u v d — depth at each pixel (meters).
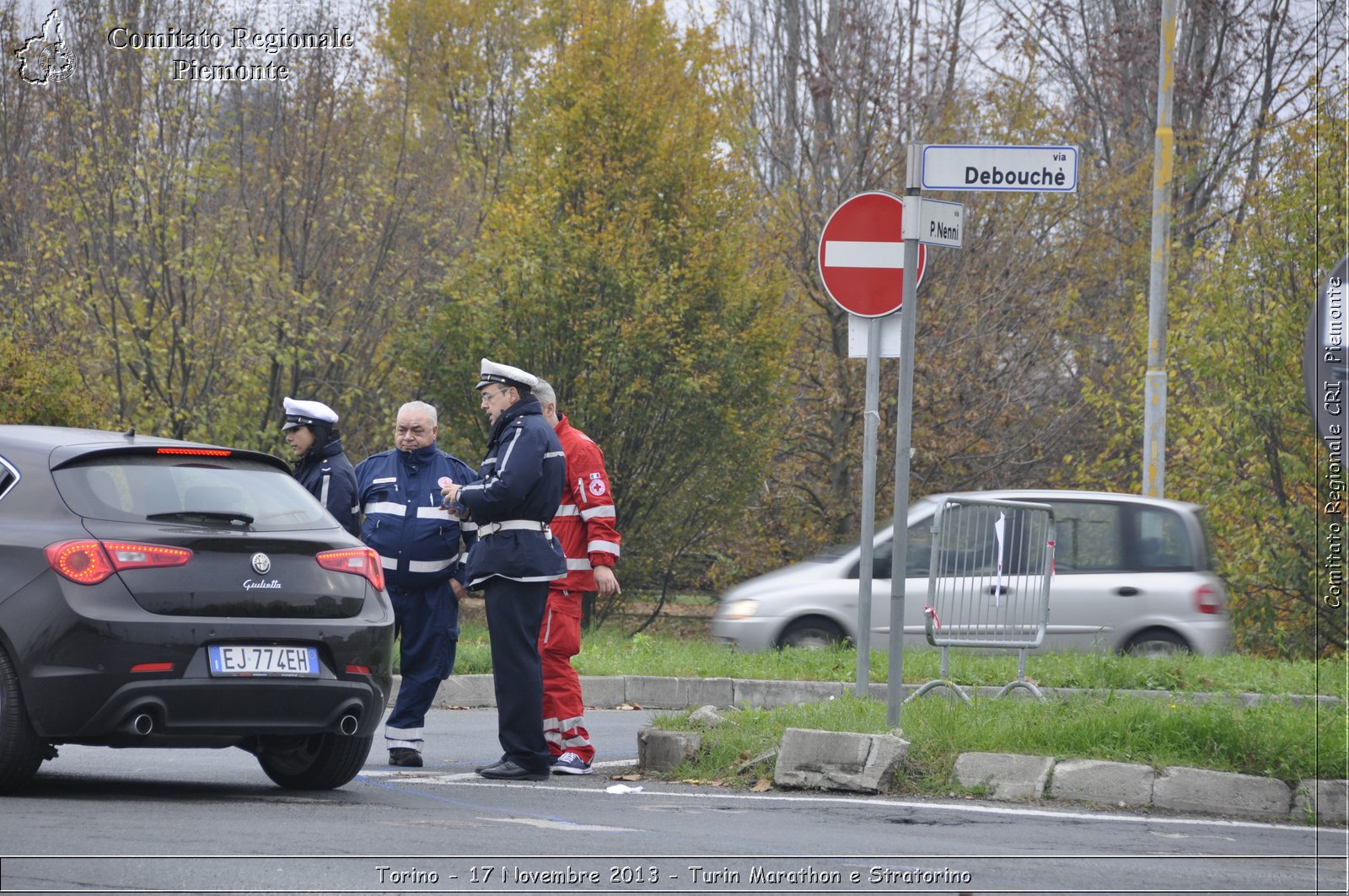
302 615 28.27
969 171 31.62
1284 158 85.75
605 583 34.00
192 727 26.91
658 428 93.06
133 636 26.34
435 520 36.16
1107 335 116.69
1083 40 130.00
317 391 94.62
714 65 98.19
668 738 33.28
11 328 80.00
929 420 106.50
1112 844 24.56
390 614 30.06
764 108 109.38
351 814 26.38
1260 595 86.75
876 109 104.56
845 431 106.62
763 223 104.44
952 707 33.34
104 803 26.67
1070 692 39.56
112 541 26.86
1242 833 25.81
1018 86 110.62
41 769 33.31
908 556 57.31
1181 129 121.88
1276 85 122.00
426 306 93.88
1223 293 86.81
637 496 93.69
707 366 92.31
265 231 92.44
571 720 34.09
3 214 89.62
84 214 85.62
